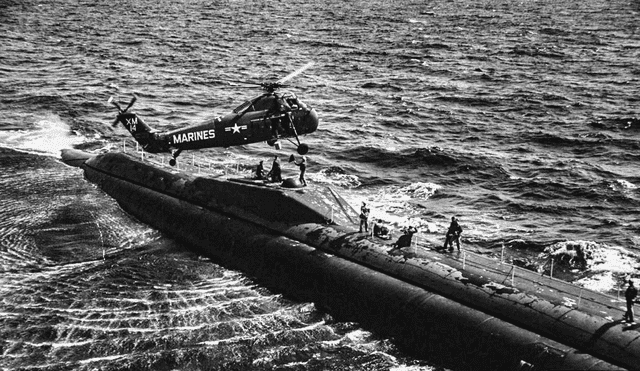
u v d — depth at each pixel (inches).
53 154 1932.8
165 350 959.6
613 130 2378.2
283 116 1376.7
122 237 1360.7
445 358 931.3
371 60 4060.0
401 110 2696.9
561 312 894.4
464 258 1066.1
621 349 821.9
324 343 988.6
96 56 3996.1
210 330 1015.0
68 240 1327.5
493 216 1563.7
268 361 943.7
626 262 1301.7
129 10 7057.1
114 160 1678.2
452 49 4532.5
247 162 1915.6
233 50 4399.6
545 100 2881.4
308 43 4795.8
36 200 1520.7
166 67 3683.6
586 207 1626.5
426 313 967.6
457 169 1914.4
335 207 1258.6
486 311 938.7
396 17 6904.5
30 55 3934.5
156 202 1453.0
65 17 6171.3
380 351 971.3
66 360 935.0
